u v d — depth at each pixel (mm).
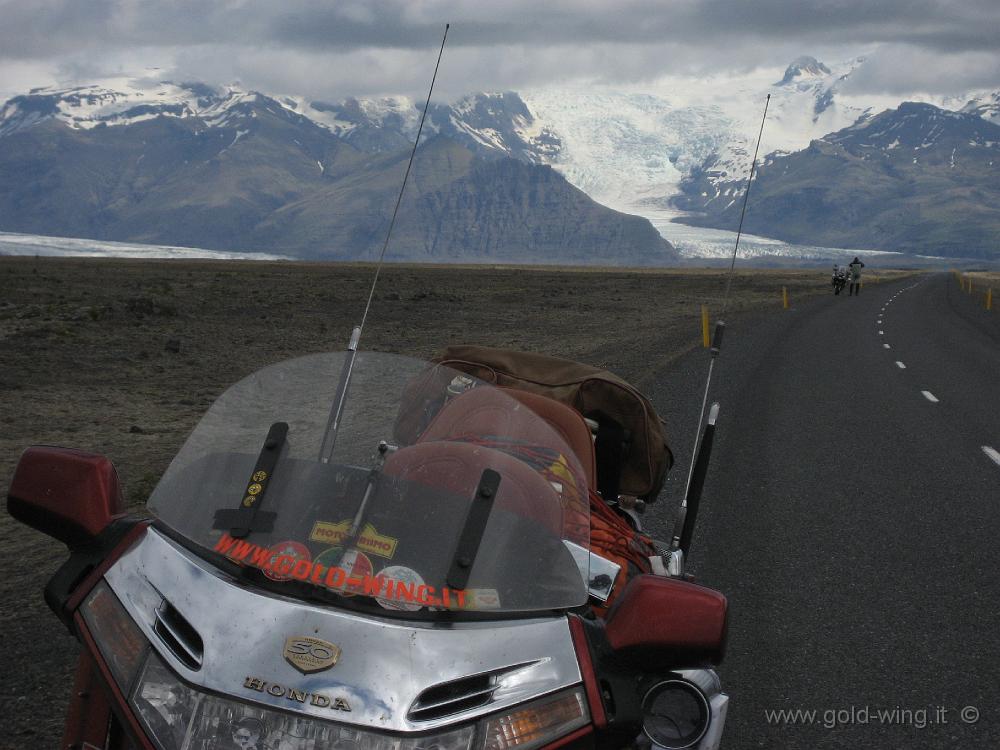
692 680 3037
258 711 2377
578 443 3955
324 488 2943
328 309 31984
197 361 18781
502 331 27188
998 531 8469
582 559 3096
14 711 4363
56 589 2986
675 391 15750
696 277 98312
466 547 2779
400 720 2365
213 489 3006
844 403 16016
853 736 4625
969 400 17219
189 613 2604
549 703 2535
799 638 5812
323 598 2617
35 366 17031
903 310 50625
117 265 88375
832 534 8117
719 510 8664
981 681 5305
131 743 2623
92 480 3088
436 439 3564
